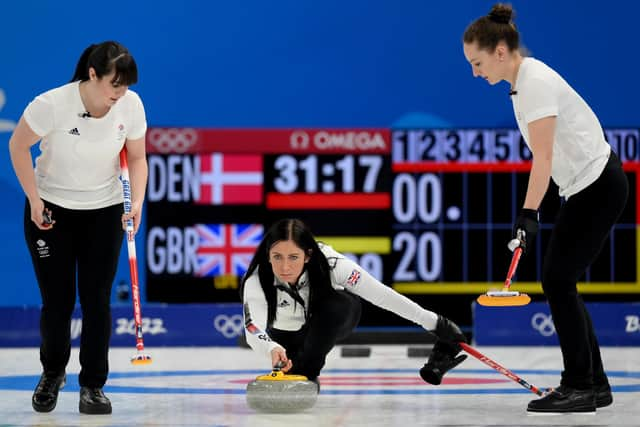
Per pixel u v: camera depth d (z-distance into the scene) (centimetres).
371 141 3066
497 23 1483
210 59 3100
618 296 3033
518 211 3041
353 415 1530
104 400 1548
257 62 3100
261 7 3102
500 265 3044
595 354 1586
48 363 1594
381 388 1920
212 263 3072
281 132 3077
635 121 3067
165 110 3095
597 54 3070
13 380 2073
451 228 3055
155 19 3108
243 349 2895
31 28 3111
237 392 1864
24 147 1477
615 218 1496
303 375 1625
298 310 1620
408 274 3056
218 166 3075
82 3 3112
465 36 1503
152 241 3064
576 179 1488
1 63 3109
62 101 1465
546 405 1520
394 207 3055
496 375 2161
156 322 2973
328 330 1594
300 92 3095
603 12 3066
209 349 2900
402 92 3089
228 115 3097
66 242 1534
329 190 3070
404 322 3081
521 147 3042
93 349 1543
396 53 3091
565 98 1473
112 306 2962
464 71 3080
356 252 3066
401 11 3084
